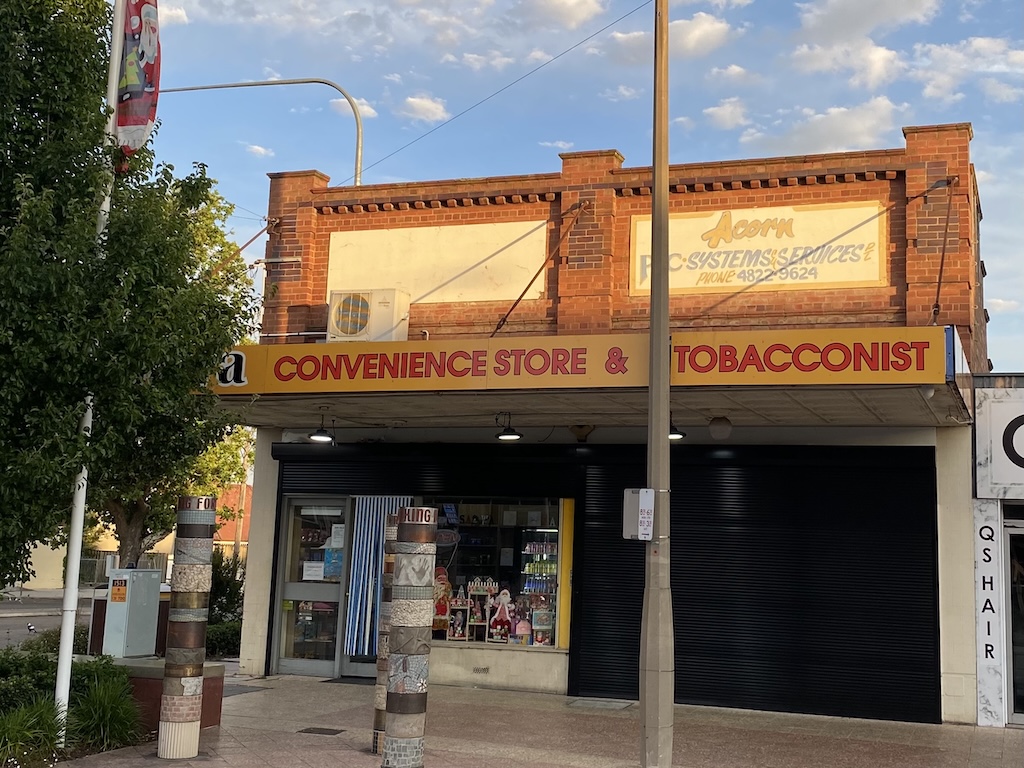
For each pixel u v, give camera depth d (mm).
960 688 12523
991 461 12750
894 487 13141
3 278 8633
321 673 15414
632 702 13602
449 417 14008
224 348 10359
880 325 13086
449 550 15062
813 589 13289
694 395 11062
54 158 9352
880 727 12219
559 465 14586
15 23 9375
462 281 15211
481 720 12000
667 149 10086
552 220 14883
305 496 15867
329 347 11727
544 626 14500
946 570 12789
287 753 9828
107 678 10234
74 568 9680
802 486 13523
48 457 8758
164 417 10266
